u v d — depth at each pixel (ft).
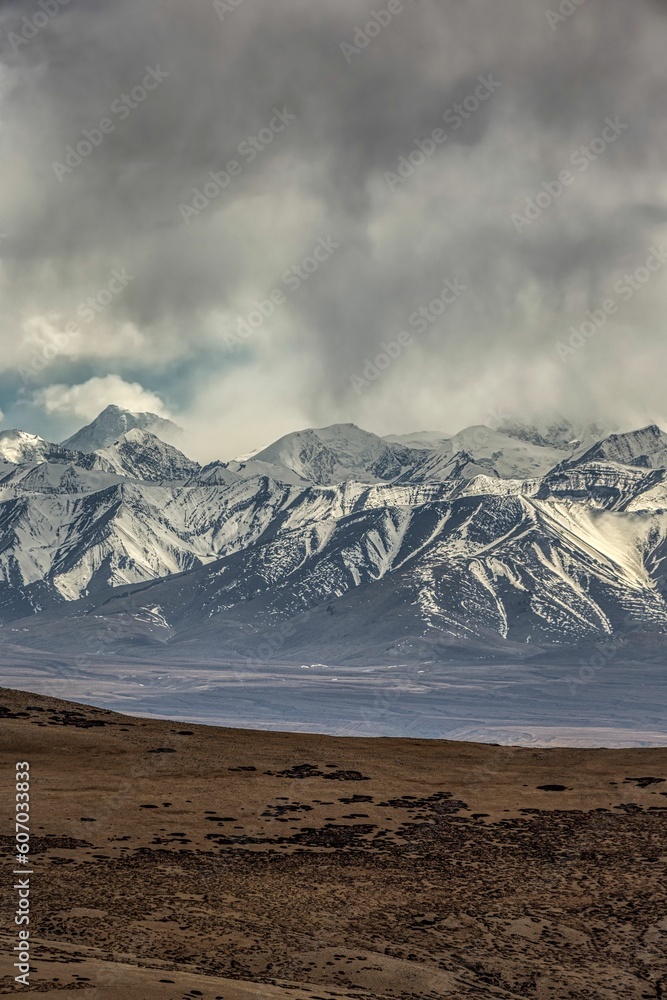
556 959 397.39
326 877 452.76
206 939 380.58
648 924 424.46
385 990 358.02
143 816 514.68
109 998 285.43
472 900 438.81
